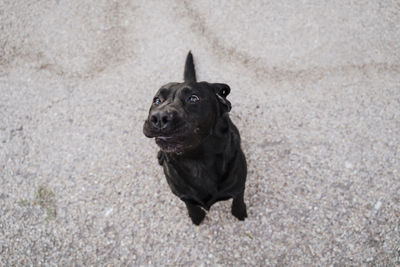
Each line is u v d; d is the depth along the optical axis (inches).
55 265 55.9
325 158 59.6
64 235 57.6
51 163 62.9
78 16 73.5
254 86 65.9
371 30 67.5
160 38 71.2
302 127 62.2
